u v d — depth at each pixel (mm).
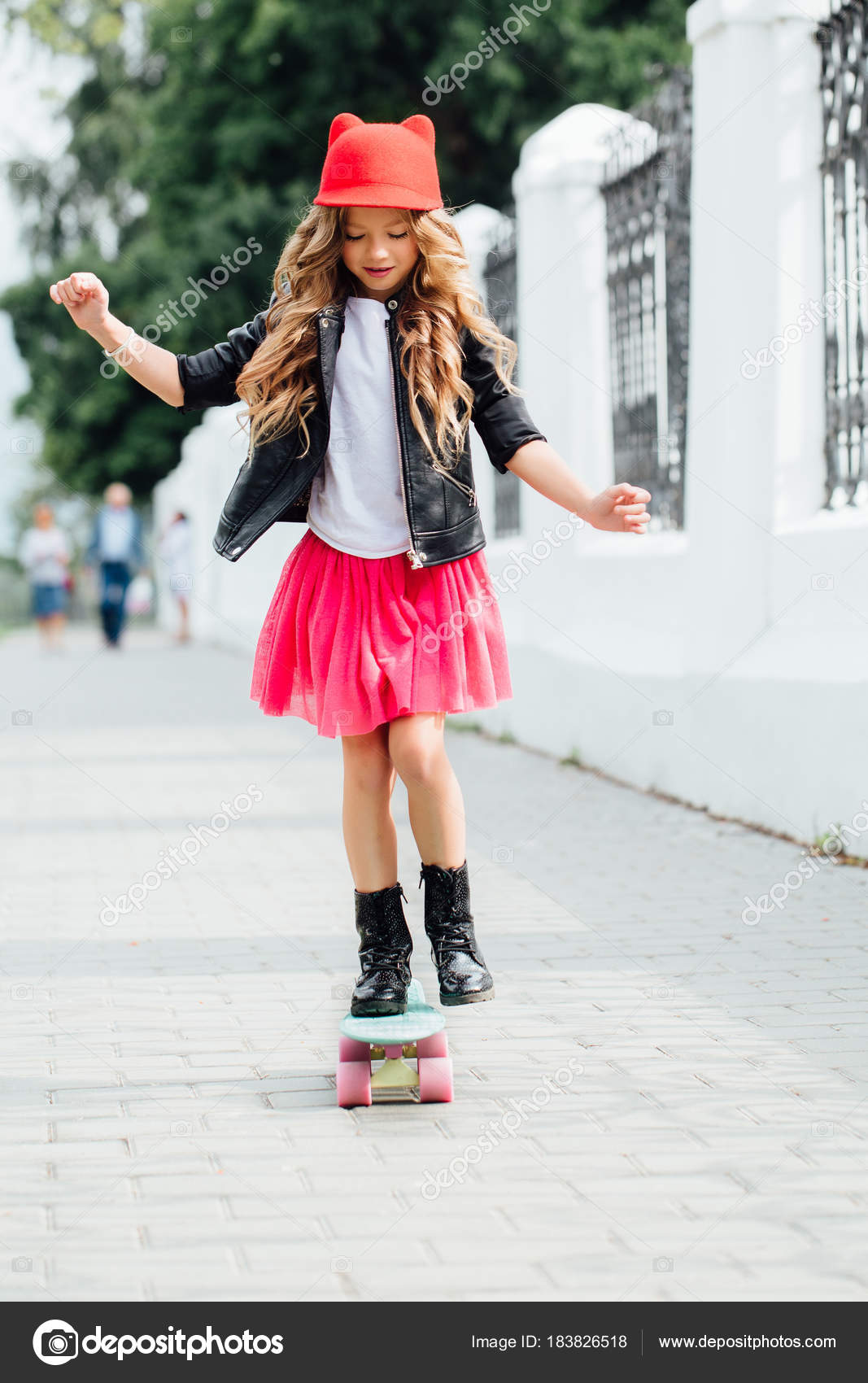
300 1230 2676
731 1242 2594
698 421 6719
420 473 3180
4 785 8641
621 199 8211
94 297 3119
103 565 22469
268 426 3172
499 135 18125
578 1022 3867
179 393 3270
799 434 6270
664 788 7203
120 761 9555
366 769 3328
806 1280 2463
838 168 5984
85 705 13461
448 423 3205
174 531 24328
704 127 6594
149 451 30016
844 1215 2695
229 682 16125
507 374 3332
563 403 8734
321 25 17953
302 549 3342
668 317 7578
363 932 3389
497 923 4922
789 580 6172
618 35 18078
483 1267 2520
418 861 5926
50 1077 3545
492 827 6613
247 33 19750
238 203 20688
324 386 3178
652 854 5887
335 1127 3195
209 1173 2947
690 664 6836
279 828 6988
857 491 6004
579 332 8586
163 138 21703
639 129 7922
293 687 3359
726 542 6434
